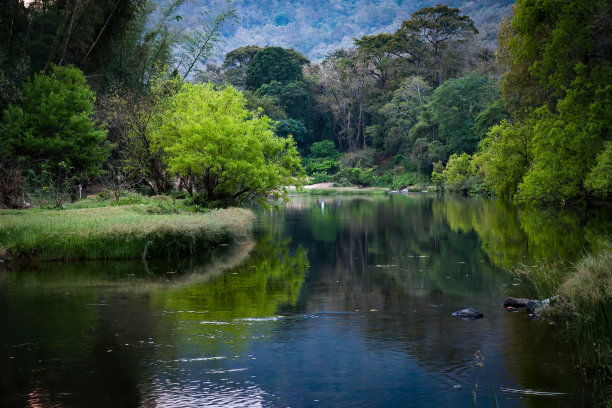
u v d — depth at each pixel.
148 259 16.25
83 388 6.29
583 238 19.61
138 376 6.69
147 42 41.22
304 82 105.00
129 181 32.03
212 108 26.97
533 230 23.11
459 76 96.88
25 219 17.83
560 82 33.62
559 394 6.14
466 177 68.81
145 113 29.48
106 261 15.75
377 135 99.00
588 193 35.19
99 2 35.28
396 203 47.41
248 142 25.98
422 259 16.52
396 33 100.06
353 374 6.79
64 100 30.61
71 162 30.78
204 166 25.22
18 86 31.48
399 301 10.89
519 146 42.19
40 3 34.84
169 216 19.56
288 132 92.31
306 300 10.98
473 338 8.27
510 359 7.30
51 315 9.62
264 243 20.75
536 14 34.53
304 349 7.76
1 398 6.00
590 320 8.27
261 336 8.42
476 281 12.91
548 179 33.84
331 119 106.25
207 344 7.97
